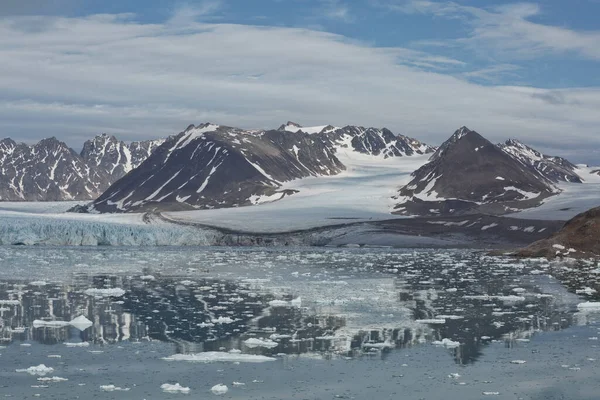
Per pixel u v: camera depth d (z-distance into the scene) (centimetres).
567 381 2189
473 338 2816
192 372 2277
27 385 2102
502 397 2031
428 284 4734
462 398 2019
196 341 2741
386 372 2291
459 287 4550
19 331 2900
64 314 3328
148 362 2402
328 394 2048
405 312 3453
